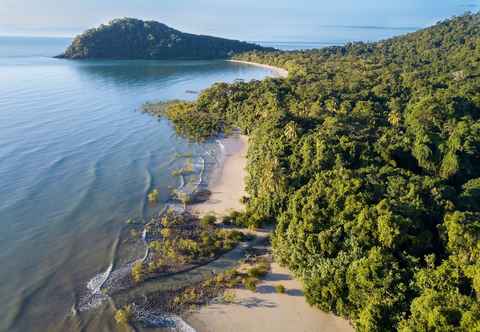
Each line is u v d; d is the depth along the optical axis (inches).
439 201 1651.1
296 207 1742.1
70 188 2447.1
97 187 2479.1
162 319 1446.9
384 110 3508.9
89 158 2962.6
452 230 1380.4
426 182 1813.5
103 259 1782.7
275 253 1748.3
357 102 3609.7
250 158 2733.8
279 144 2432.3
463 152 2374.5
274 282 1631.4
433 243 1455.5
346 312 1358.3
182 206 2293.3
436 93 3553.2
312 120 2972.4
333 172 1903.3
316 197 1696.6
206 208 2274.9
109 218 2127.2
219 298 1552.7
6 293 1547.7
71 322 1419.8
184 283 1641.2
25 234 1942.7
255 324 1422.2
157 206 2282.2
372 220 1441.9
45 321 1421.0
